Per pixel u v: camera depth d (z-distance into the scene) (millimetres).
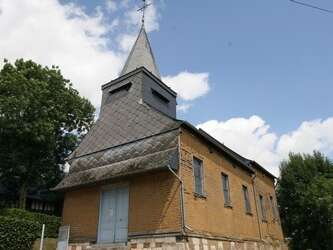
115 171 14766
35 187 24734
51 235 19078
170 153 13594
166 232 12547
